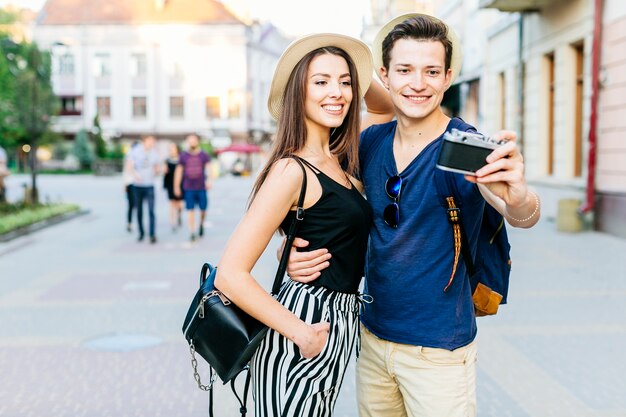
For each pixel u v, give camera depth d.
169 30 52.12
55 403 4.18
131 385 4.49
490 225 2.27
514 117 16.58
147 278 8.15
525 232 11.35
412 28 2.15
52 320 6.15
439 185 2.08
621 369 4.64
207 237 12.10
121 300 6.95
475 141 1.84
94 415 4.01
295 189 2.02
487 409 4.02
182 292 7.30
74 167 46.06
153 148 11.78
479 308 2.35
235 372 2.05
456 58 2.26
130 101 52.62
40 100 17.42
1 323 6.07
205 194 11.45
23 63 30.55
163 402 4.20
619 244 9.91
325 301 2.06
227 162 45.53
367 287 2.30
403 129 2.21
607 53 10.79
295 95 2.13
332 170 2.14
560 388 4.32
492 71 18.61
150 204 11.45
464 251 2.14
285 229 2.09
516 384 4.39
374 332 2.27
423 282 2.14
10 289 7.62
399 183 2.15
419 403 2.19
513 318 5.92
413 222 2.13
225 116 52.41
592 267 8.20
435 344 2.14
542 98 14.55
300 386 2.04
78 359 5.02
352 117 2.25
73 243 11.48
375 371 2.35
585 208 11.14
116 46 52.34
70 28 52.31
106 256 9.96
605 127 10.87
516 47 16.27
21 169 45.38
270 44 57.56
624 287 7.08
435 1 25.52
